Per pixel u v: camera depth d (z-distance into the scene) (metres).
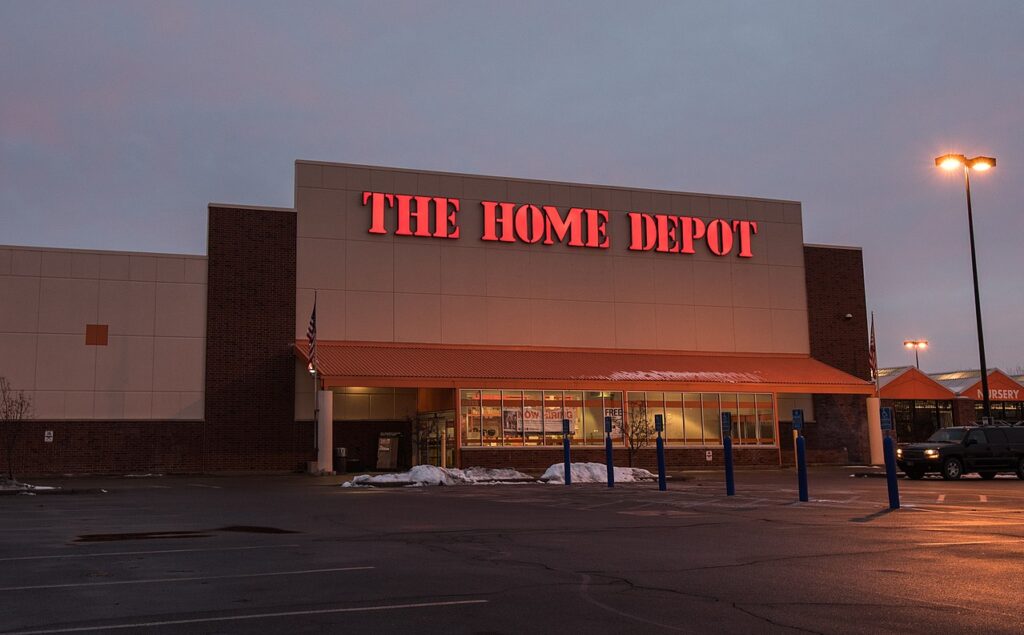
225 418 40.12
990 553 12.09
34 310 38.69
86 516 18.66
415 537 14.34
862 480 33.31
